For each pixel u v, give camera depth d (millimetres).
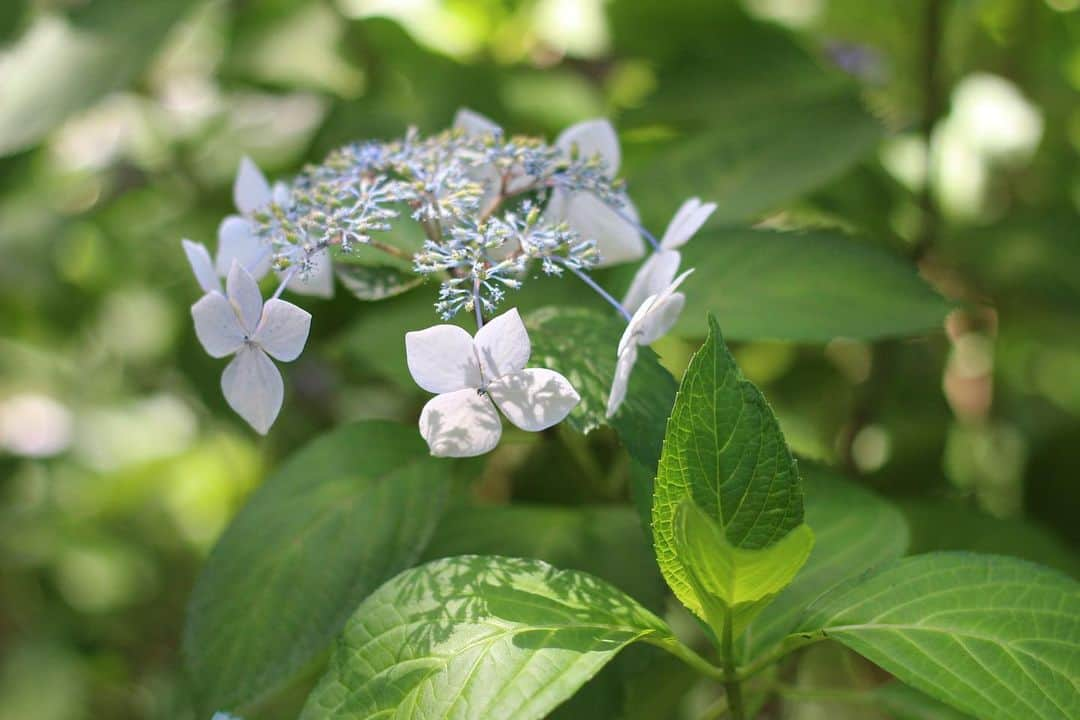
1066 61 820
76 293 980
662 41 743
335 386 831
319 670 604
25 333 1032
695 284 566
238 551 518
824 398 817
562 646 447
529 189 516
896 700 518
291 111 912
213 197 877
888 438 726
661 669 547
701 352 449
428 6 823
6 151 674
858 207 719
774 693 552
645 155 751
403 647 450
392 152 509
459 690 442
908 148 842
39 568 1027
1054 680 441
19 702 950
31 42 706
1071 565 624
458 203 479
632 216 526
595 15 849
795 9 857
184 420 1077
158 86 925
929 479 706
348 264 519
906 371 755
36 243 936
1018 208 782
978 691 441
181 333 787
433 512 523
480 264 462
